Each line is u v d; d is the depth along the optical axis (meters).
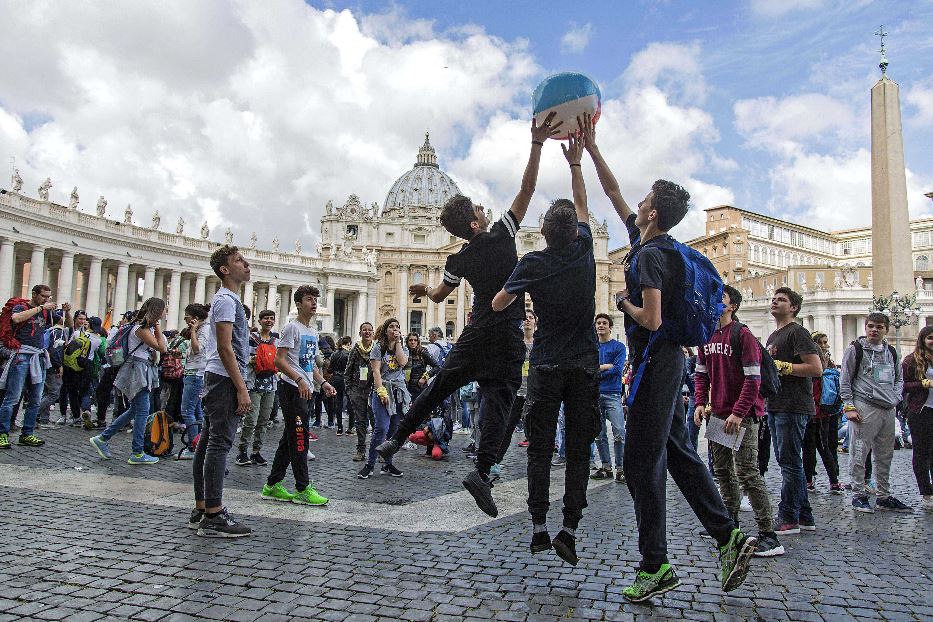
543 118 4.86
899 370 7.74
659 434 4.17
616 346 9.51
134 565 4.67
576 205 4.91
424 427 11.47
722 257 82.25
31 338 10.30
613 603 4.09
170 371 12.43
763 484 5.55
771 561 5.20
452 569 4.73
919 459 7.74
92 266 48.81
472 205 5.04
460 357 4.79
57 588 4.17
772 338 6.92
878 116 24.61
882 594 4.35
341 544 5.37
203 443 5.74
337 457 11.22
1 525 5.64
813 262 96.50
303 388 7.12
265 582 4.37
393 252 106.88
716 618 3.87
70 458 9.45
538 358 4.51
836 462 8.95
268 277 67.94
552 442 4.51
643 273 4.10
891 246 23.95
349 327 79.88
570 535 4.37
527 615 3.86
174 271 56.41
